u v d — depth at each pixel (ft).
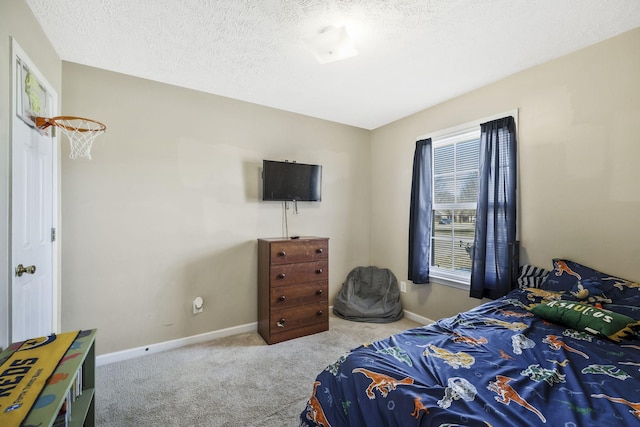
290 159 10.44
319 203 11.18
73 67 7.10
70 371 3.51
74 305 7.13
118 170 7.62
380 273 11.69
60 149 6.81
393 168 11.51
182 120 8.48
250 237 9.62
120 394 6.12
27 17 5.02
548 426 2.64
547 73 7.13
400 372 3.62
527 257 7.54
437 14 5.44
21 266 4.62
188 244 8.57
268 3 5.13
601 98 6.28
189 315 8.59
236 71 7.58
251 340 8.87
